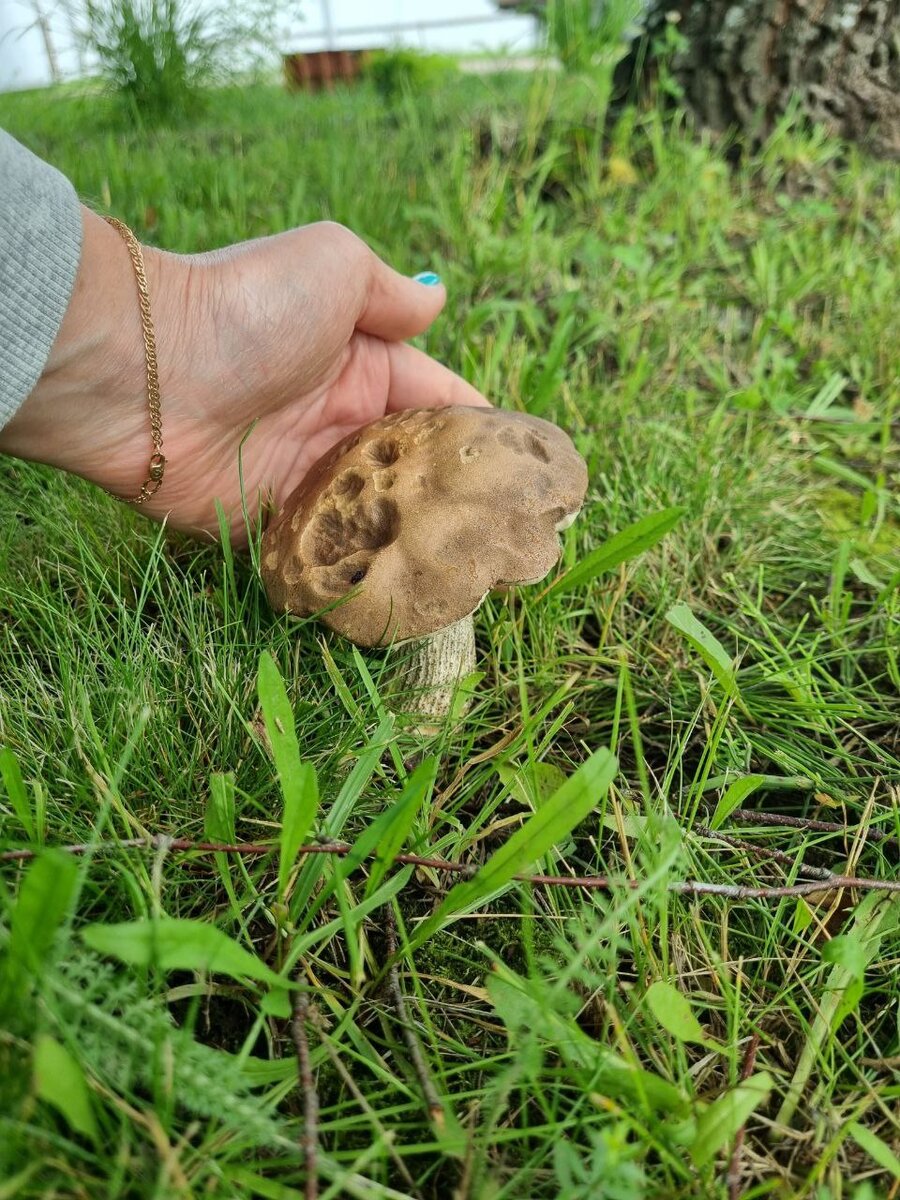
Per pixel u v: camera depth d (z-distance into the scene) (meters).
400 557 0.23
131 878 0.16
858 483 0.34
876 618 0.27
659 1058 0.17
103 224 0.25
